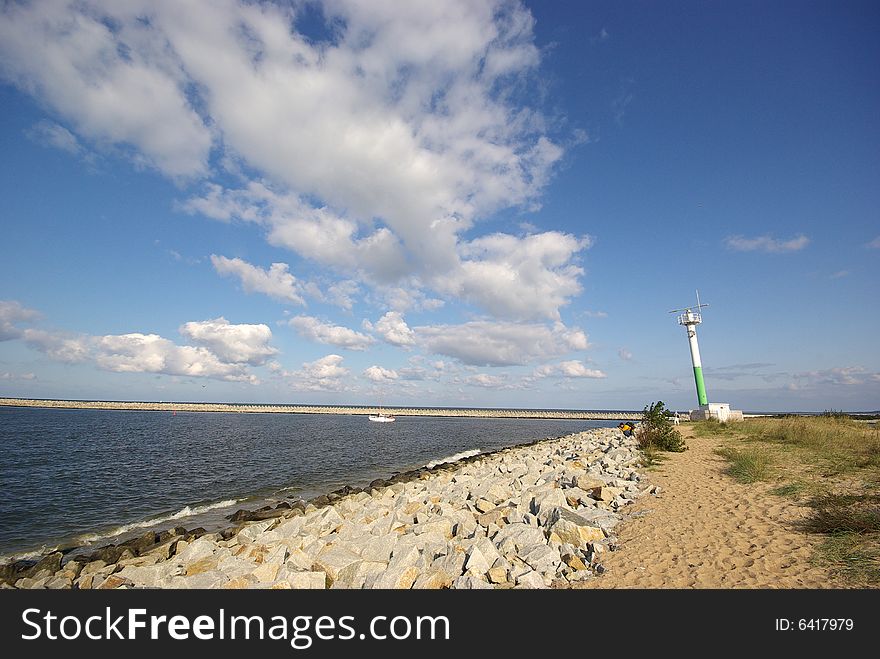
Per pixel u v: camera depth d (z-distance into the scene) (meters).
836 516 8.32
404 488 18.86
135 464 28.38
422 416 127.69
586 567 8.17
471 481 18.80
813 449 16.64
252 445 40.47
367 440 48.25
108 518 16.52
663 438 21.48
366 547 9.76
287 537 11.34
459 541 10.04
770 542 8.09
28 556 12.63
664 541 8.86
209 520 16.17
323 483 23.73
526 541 9.34
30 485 21.61
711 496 11.66
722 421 33.81
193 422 75.12
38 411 108.12
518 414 138.25
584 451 25.45
